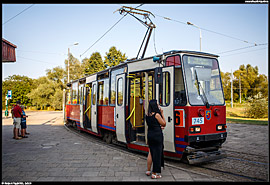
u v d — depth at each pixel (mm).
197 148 6320
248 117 22594
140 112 7926
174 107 6160
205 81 6469
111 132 9570
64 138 11328
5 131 14172
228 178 5199
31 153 7797
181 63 6223
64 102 19375
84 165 6219
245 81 56250
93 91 11125
